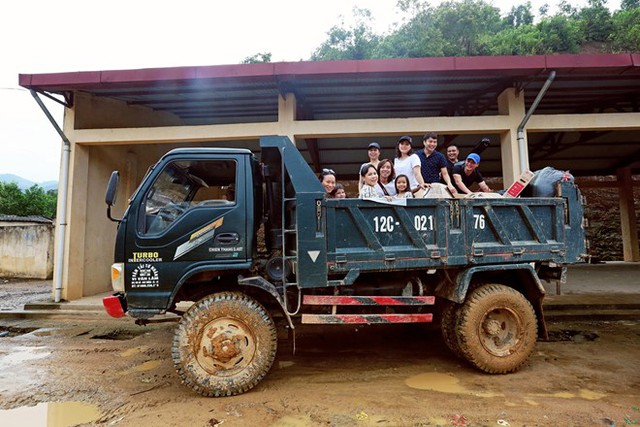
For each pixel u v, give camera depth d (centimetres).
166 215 336
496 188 1491
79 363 389
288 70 554
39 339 475
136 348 437
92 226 688
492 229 356
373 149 463
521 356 344
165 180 345
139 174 823
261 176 373
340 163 1120
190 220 325
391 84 634
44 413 284
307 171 334
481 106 750
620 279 821
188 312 310
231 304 313
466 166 461
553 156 1173
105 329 516
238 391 308
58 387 330
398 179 402
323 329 502
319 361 387
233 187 373
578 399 296
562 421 263
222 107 787
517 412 276
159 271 320
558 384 324
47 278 1153
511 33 2669
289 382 335
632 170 1359
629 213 1270
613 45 2645
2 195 1995
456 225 349
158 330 510
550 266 379
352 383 332
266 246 379
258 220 358
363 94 692
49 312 582
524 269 362
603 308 561
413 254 338
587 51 2644
